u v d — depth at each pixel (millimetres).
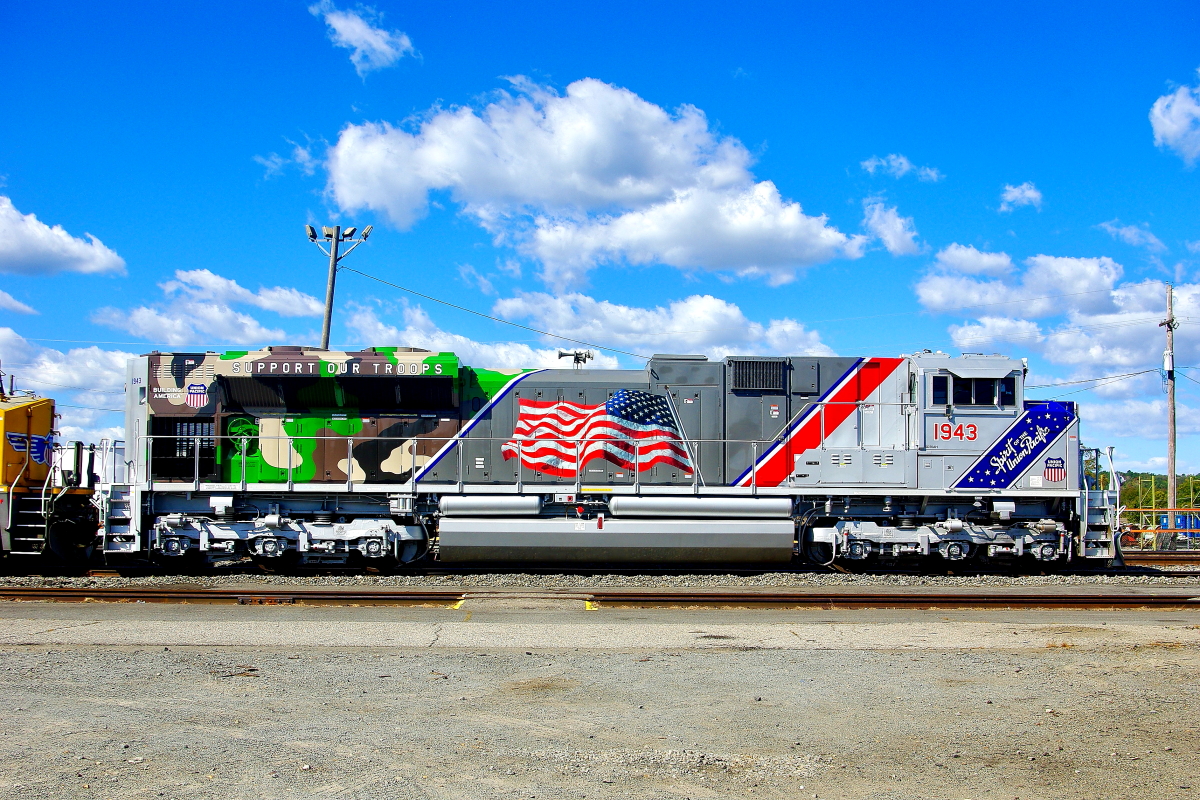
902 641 9422
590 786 5051
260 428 15383
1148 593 13031
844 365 15688
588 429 15492
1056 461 15398
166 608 11391
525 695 7035
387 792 4930
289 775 5176
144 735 5914
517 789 4992
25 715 6371
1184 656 8664
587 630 9906
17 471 15266
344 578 14344
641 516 15094
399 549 15344
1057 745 5844
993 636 9711
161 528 14891
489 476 15461
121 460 15211
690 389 15656
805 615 11258
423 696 6984
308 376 15055
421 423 15555
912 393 15555
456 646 9078
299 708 6605
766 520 15031
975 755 5641
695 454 15469
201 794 4879
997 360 15438
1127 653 8797
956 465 15297
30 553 15031
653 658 8492
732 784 5109
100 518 14688
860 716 6504
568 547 14867
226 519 15055
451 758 5496
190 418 15336
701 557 15008
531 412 15578
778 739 5945
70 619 10508
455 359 15164
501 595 12164
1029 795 4984
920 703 6875
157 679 7484
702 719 6398
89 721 6227
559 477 15398
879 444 15492
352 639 9352
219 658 8359
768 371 15602
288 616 10859
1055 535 15211
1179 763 5516
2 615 10836
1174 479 27406
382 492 15188
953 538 15266
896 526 15422
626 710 6625
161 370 15242
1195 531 22891
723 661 8375
